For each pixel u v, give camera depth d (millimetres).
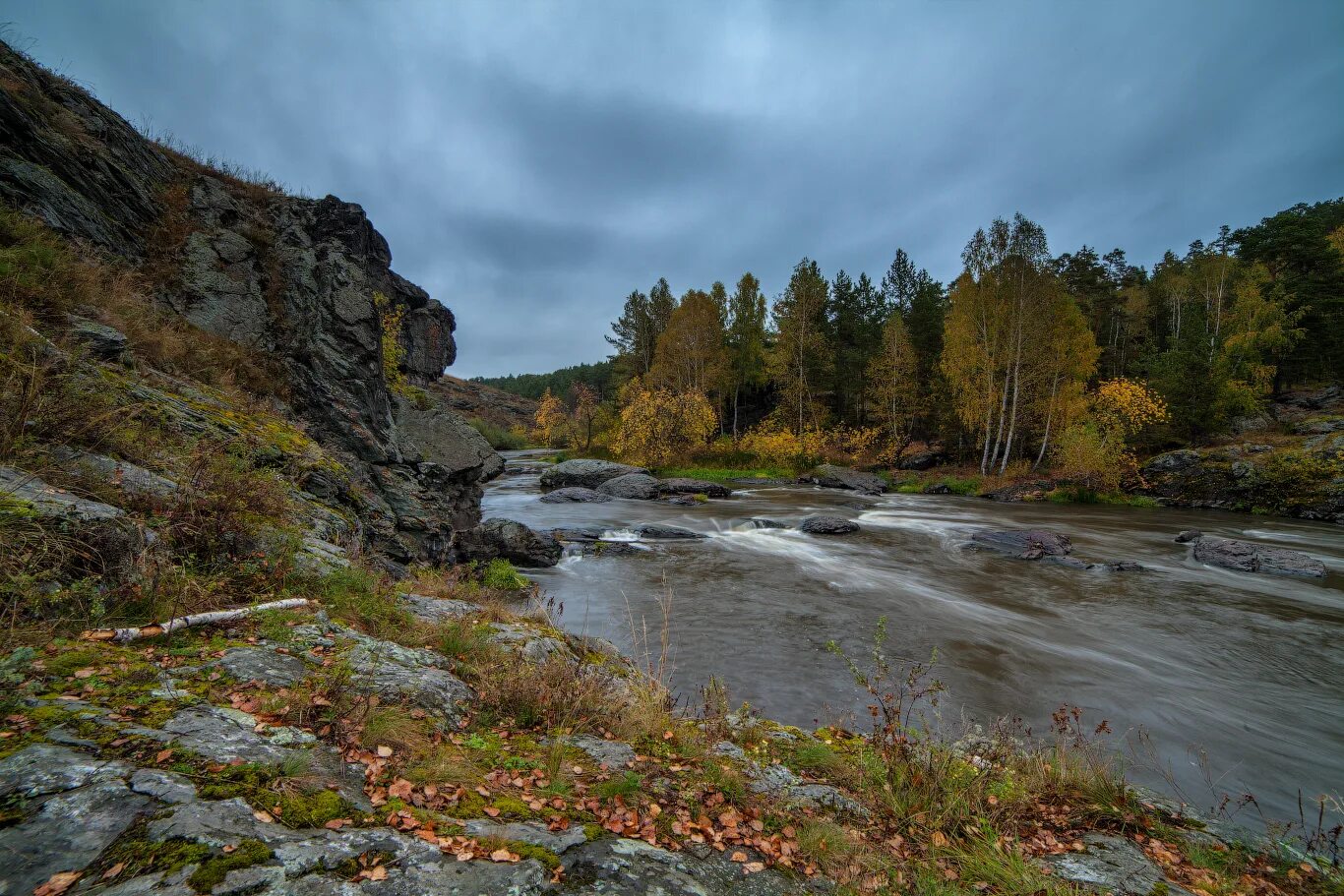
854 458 43344
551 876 2346
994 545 16125
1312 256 38656
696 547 16109
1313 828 4852
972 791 4086
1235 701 7355
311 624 4422
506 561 12523
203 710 2775
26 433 4676
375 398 12469
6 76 10328
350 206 18188
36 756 2096
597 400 76812
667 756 4160
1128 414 31328
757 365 53781
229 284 12219
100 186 10945
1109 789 4508
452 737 3574
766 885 2734
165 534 4508
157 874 1749
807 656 8445
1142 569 14047
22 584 3223
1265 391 35719
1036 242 32781
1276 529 20719
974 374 36156
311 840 2125
